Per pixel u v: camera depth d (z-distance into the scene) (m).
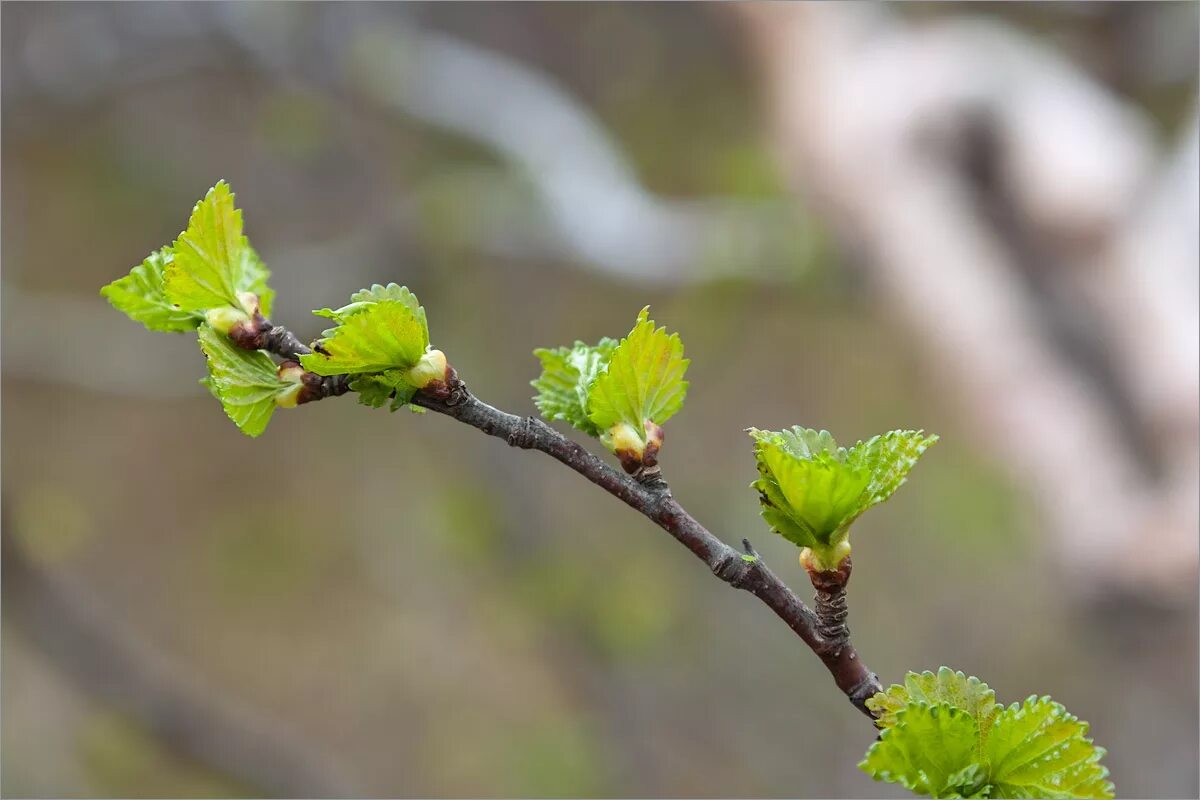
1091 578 1.72
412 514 3.16
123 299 0.78
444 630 3.20
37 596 2.32
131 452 3.40
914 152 1.88
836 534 0.75
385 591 3.26
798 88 2.09
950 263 1.78
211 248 0.77
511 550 2.81
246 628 3.22
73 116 3.02
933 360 1.86
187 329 0.79
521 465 2.91
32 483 3.17
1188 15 2.31
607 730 2.80
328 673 3.15
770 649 2.97
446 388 0.76
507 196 2.65
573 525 2.93
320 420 3.40
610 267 2.55
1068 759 0.74
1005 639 2.77
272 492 3.40
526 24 3.07
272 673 3.13
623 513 2.97
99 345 2.83
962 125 1.87
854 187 1.93
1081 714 2.35
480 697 3.07
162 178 3.04
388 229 2.75
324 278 2.71
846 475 0.75
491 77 2.75
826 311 2.69
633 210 2.58
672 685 2.87
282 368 0.77
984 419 1.78
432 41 2.86
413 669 3.14
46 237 3.12
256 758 2.43
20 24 2.86
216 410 3.48
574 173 2.63
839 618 0.75
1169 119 2.33
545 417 0.78
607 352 0.78
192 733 2.39
